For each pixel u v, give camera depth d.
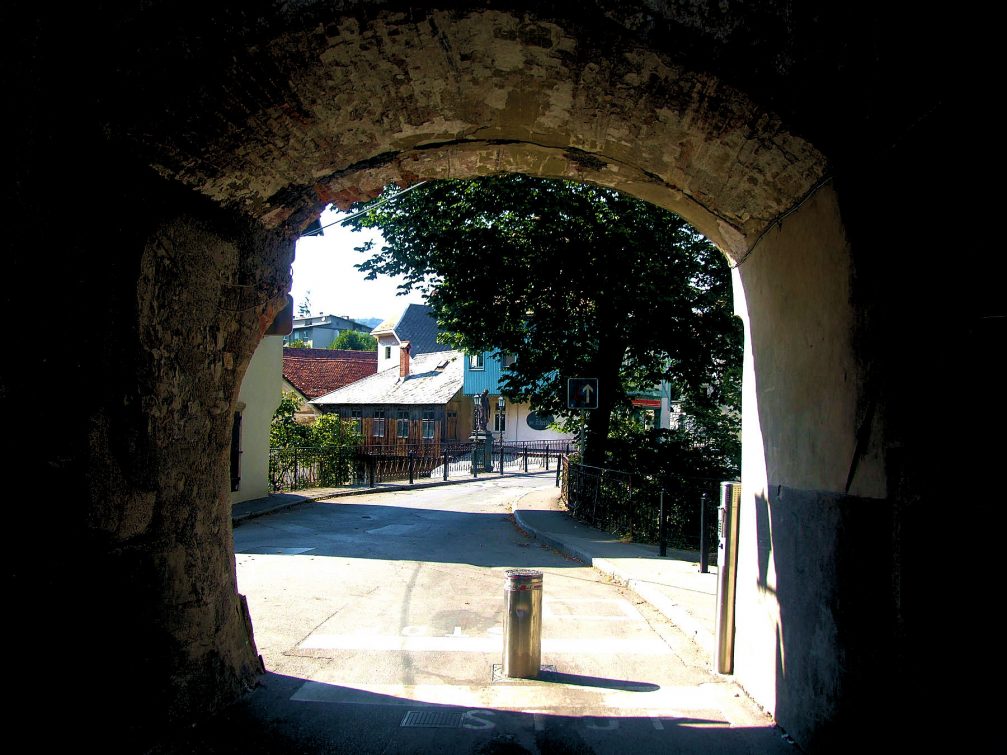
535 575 6.10
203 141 4.26
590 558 11.65
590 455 17.38
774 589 4.97
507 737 4.70
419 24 3.86
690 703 5.36
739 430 17.80
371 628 7.40
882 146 3.47
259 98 4.19
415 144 5.60
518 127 5.32
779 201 4.70
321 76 4.23
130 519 4.10
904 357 3.29
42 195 3.43
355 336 79.12
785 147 4.07
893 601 3.33
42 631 3.44
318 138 4.95
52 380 3.53
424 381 43.50
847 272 3.86
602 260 15.09
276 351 19.47
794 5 3.28
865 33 3.12
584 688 5.68
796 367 4.60
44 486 3.47
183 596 4.64
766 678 5.14
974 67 2.77
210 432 5.01
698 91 3.98
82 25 3.39
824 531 4.09
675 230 15.12
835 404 3.98
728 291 15.95
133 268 4.11
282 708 5.09
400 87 4.59
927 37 2.90
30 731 3.34
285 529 14.66
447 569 10.92
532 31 3.90
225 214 5.05
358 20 3.78
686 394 18.11
